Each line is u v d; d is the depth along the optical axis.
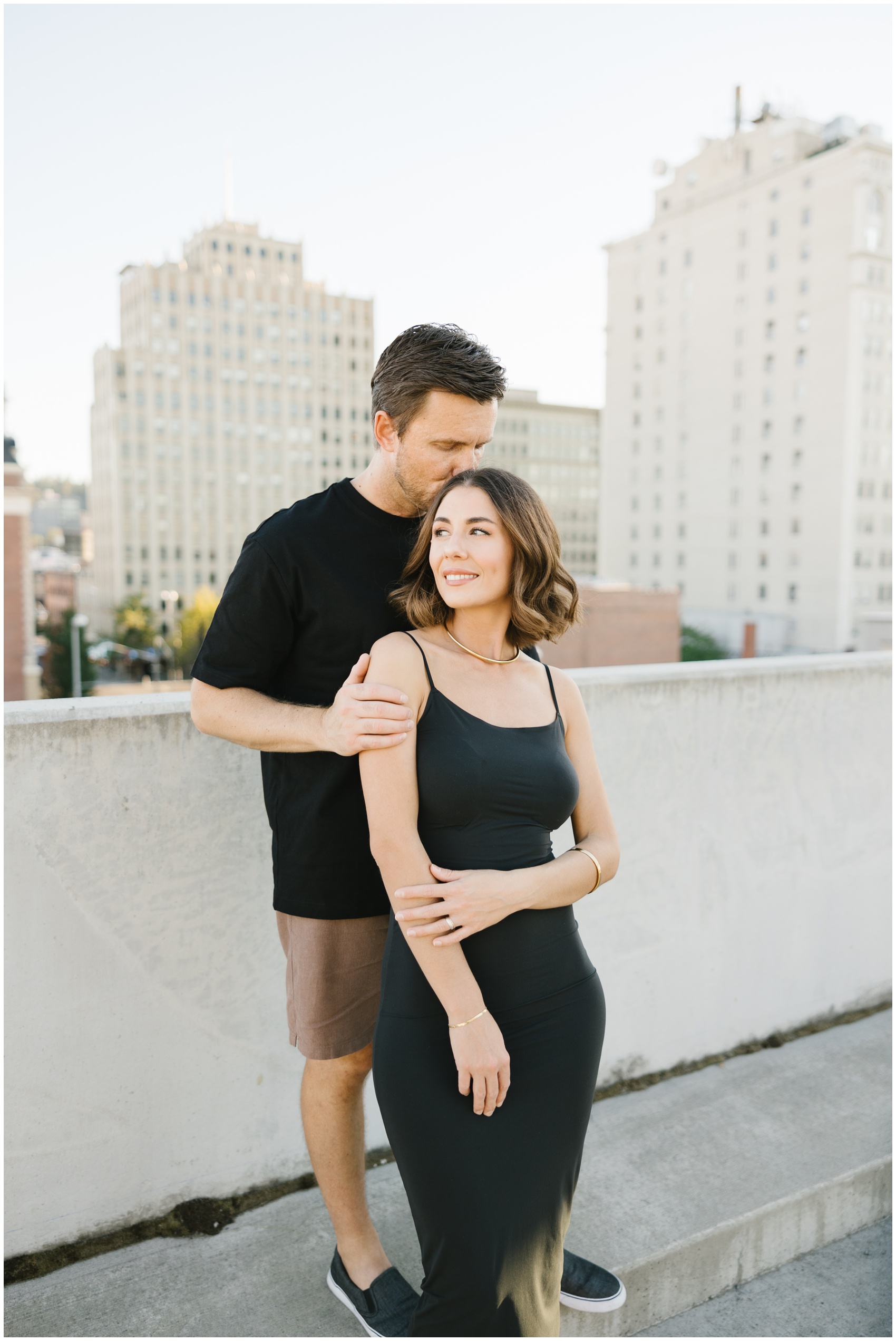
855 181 73.56
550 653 51.41
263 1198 1.73
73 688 78.06
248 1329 1.40
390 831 1.08
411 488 1.29
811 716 2.38
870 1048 2.37
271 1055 1.73
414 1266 1.55
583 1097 1.16
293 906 1.37
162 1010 1.61
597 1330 1.53
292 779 1.34
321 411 109.81
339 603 1.29
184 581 104.38
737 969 2.32
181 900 1.61
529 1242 1.09
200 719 1.29
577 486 120.75
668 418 89.94
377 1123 1.88
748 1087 2.17
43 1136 1.52
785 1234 1.76
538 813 1.17
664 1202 1.73
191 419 104.12
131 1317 1.42
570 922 1.22
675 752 2.15
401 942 1.18
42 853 1.48
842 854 2.49
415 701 1.14
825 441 77.50
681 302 87.81
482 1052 1.06
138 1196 1.62
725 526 85.19
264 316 106.50
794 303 78.94
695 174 85.62
